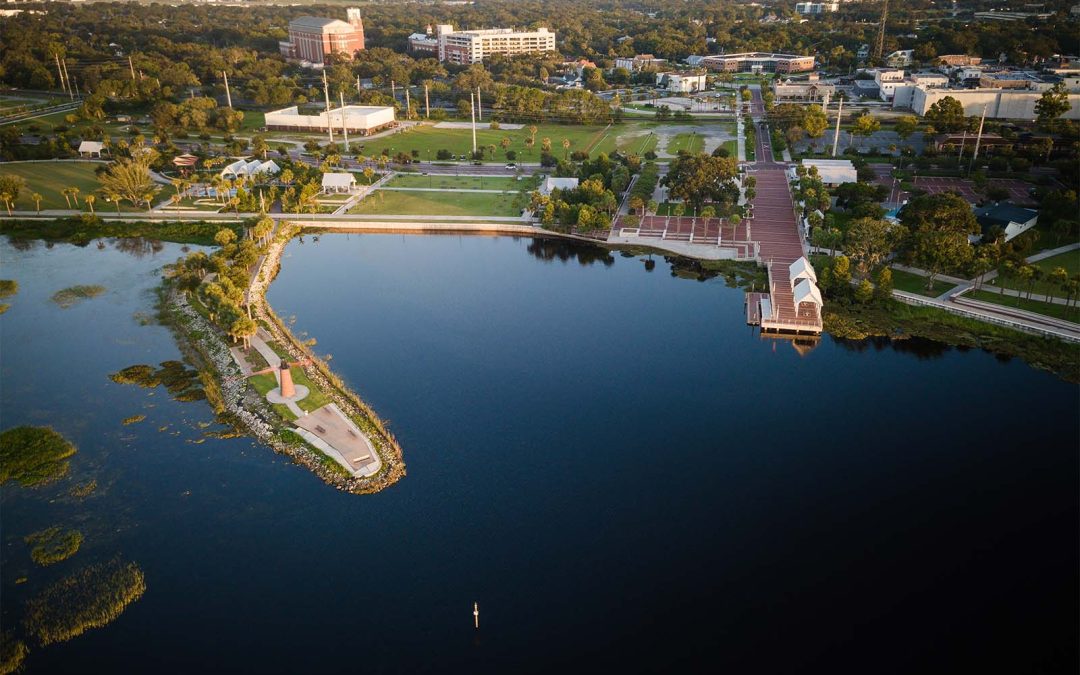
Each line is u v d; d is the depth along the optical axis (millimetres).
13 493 146875
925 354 197250
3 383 184500
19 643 115750
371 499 146375
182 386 183375
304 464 155250
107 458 156875
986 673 111812
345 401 177625
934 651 115500
